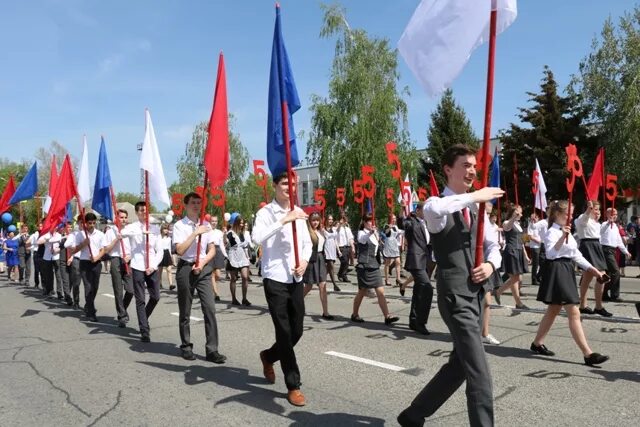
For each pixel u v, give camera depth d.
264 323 9.05
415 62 3.57
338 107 26.22
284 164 5.12
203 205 6.30
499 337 7.32
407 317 9.30
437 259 3.46
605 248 10.27
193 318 9.72
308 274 9.17
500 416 4.32
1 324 9.46
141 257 7.75
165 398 4.97
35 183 13.88
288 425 4.22
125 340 7.79
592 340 7.05
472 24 3.38
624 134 25.11
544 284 6.02
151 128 7.88
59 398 5.06
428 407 3.67
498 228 10.06
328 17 26.31
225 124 6.31
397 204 25.05
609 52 26.44
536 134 31.97
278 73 5.08
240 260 11.38
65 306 11.77
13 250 18.66
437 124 39.81
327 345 7.11
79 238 11.02
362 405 4.68
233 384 5.39
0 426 4.37
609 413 4.35
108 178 9.62
